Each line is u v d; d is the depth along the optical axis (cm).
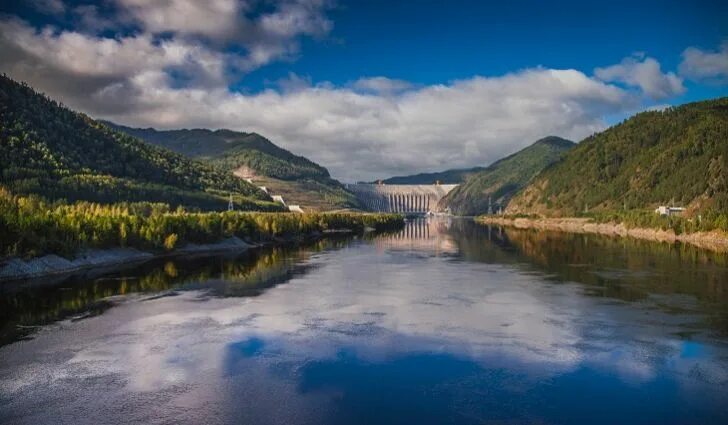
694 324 4644
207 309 5372
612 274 7862
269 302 5759
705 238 15262
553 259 10188
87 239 9244
